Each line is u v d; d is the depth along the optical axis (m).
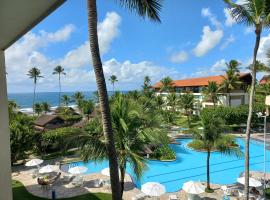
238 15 13.45
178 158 29.17
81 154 7.95
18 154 25.95
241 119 40.16
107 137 7.10
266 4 12.66
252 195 17.52
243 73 55.44
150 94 55.22
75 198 17.20
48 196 17.66
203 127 18.70
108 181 19.25
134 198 16.91
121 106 10.05
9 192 6.05
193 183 17.20
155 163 27.42
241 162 27.98
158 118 10.29
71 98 94.75
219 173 24.97
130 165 9.52
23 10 3.65
